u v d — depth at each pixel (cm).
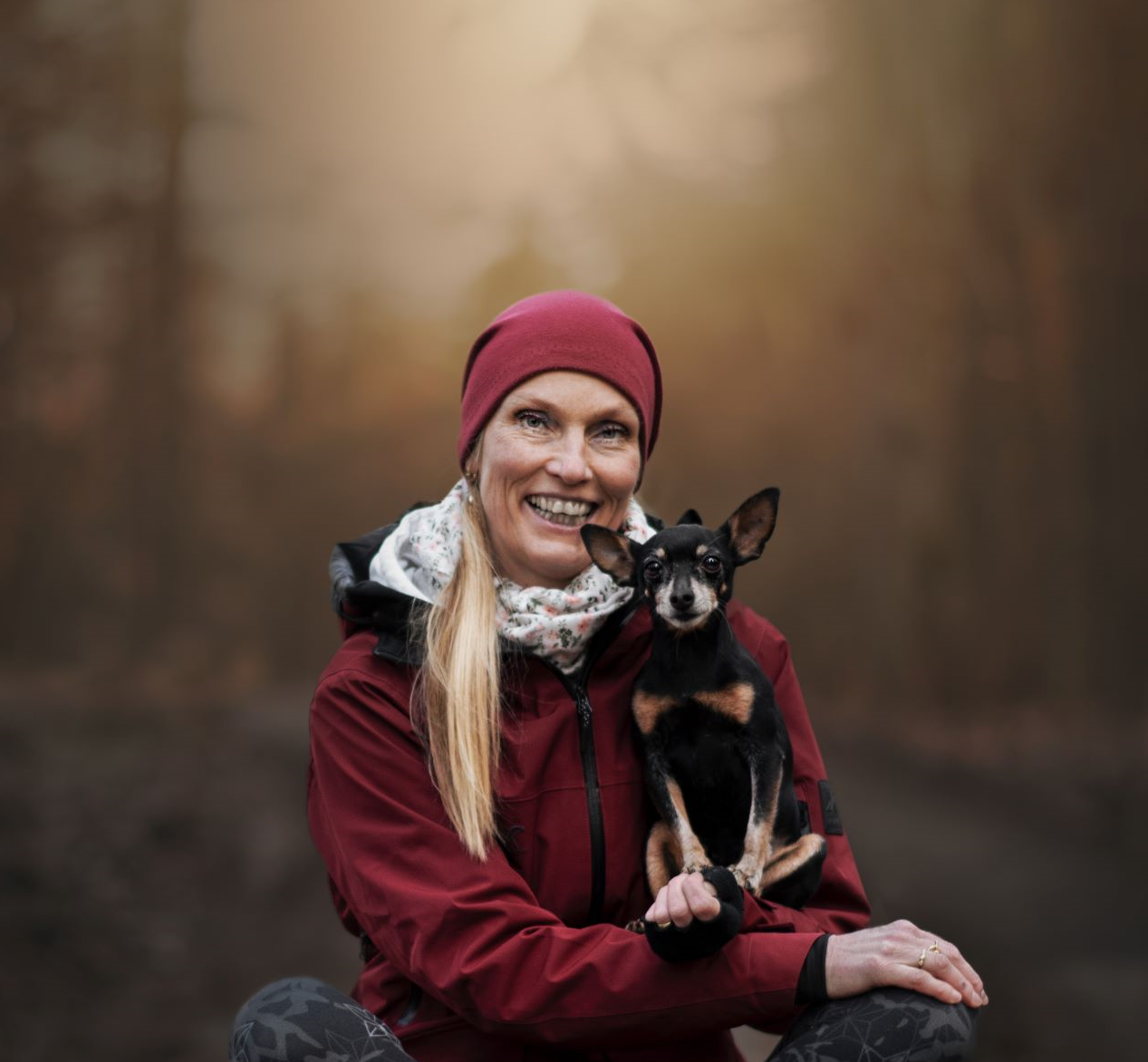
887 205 2206
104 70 2489
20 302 2370
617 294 2505
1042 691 1767
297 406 2647
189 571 2369
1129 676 1738
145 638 2252
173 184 2528
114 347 2423
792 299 2303
